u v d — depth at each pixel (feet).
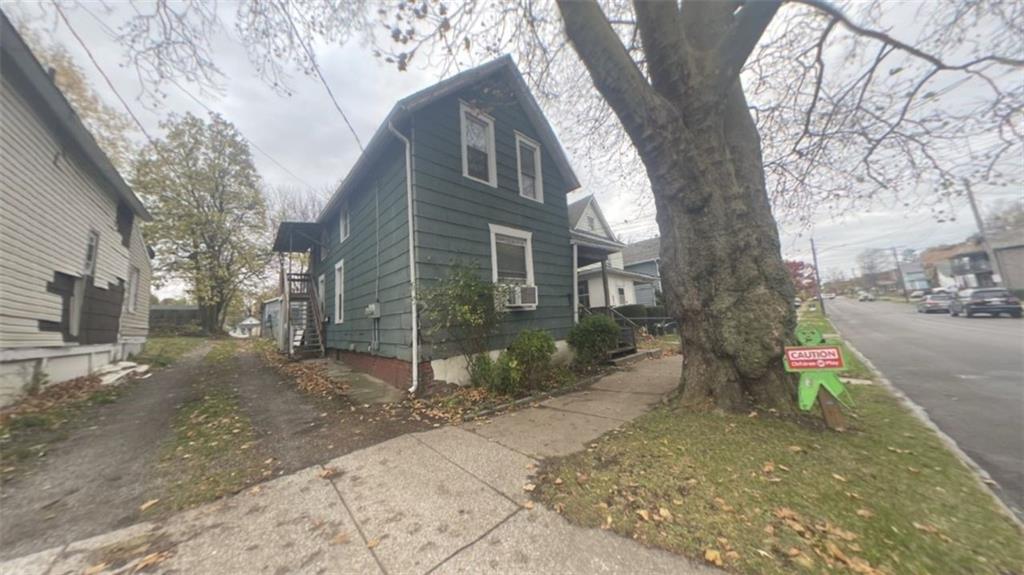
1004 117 15.83
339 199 30.48
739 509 7.36
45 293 19.66
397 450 11.43
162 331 71.97
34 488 9.22
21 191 17.47
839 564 5.81
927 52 15.90
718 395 13.44
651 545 6.44
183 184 65.10
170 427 14.21
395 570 6.08
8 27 14.08
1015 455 10.03
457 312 18.06
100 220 26.89
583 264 38.73
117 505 8.38
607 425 13.10
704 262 13.64
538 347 19.48
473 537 6.89
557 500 8.07
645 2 12.95
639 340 42.98
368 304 25.62
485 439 12.22
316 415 15.65
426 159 20.35
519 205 25.85
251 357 40.40
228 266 72.28
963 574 5.58
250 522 7.59
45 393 18.67
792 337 12.76
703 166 13.38
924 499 7.63
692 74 13.19
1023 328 41.65
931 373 20.94
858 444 10.46
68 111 19.45
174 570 6.19
